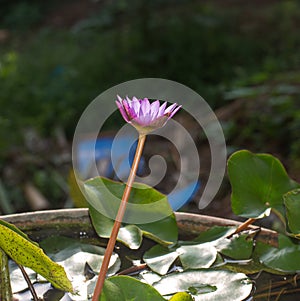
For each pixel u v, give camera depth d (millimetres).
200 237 1482
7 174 3932
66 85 5703
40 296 1232
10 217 1503
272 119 4184
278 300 1258
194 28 6863
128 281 1144
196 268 1301
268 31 7238
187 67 6020
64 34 8109
